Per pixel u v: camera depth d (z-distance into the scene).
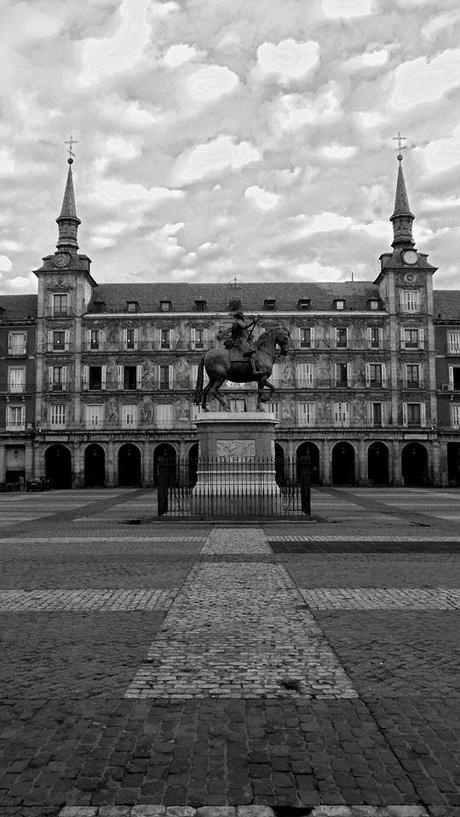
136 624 9.27
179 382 74.81
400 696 6.57
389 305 75.44
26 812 4.55
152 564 14.46
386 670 7.30
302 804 4.66
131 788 4.85
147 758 5.30
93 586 11.98
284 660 7.63
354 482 73.25
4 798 4.72
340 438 73.06
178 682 6.93
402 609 10.09
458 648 8.11
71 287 75.50
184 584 12.08
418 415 74.69
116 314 75.12
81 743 5.57
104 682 6.96
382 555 15.71
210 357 25.56
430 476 73.12
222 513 25.02
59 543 18.39
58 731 5.80
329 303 78.12
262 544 17.69
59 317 75.12
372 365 75.19
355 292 80.31
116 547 17.39
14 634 8.82
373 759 5.29
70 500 43.59
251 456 25.22
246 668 7.36
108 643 8.35
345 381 74.94
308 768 5.14
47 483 67.75
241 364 25.70
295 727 5.86
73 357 74.94
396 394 74.50
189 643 8.30
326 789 4.84
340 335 75.56
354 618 9.54
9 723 5.97
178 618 9.55
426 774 5.06
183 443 73.62
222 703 6.39
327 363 75.00
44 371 75.00
